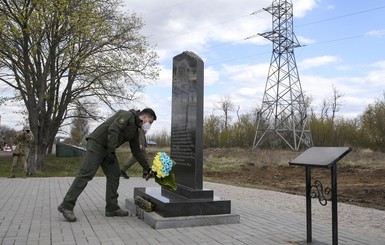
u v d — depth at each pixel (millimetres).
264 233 6094
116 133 6629
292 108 38031
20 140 15547
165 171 6941
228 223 6738
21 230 5996
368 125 34312
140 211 7090
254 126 43469
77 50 20734
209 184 14430
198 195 6910
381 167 22391
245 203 9438
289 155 31094
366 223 7262
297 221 7152
